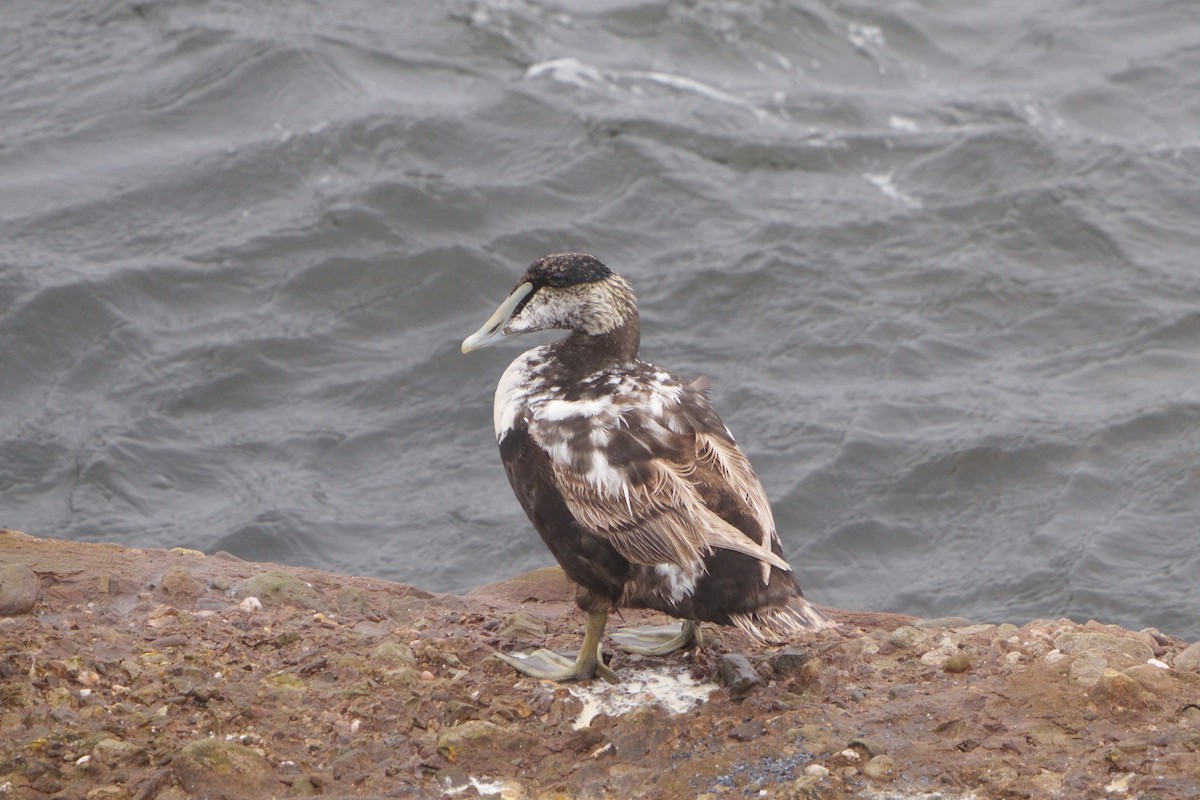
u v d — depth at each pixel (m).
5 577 7.73
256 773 6.21
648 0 27.11
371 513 15.70
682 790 6.21
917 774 6.21
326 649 7.40
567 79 24.58
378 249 20.12
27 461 16.09
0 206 20.48
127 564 8.35
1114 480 16.09
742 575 6.52
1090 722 6.55
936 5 28.20
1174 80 25.69
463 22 26.17
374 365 18.16
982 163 22.86
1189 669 7.12
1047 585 14.55
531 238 20.56
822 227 21.14
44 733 6.46
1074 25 27.59
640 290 19.73
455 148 22.42
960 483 16.20
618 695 7.14
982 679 7.08
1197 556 14.79
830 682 7.15
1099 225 21.20
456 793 6.26
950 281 20.02
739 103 24.41
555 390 7.22
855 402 17.56
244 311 18.88
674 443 6.84
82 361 17.80
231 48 24.47
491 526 15.52
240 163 21.70
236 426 16.98
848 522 15.70
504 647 7.74
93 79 23.80
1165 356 18.39
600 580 6.97
